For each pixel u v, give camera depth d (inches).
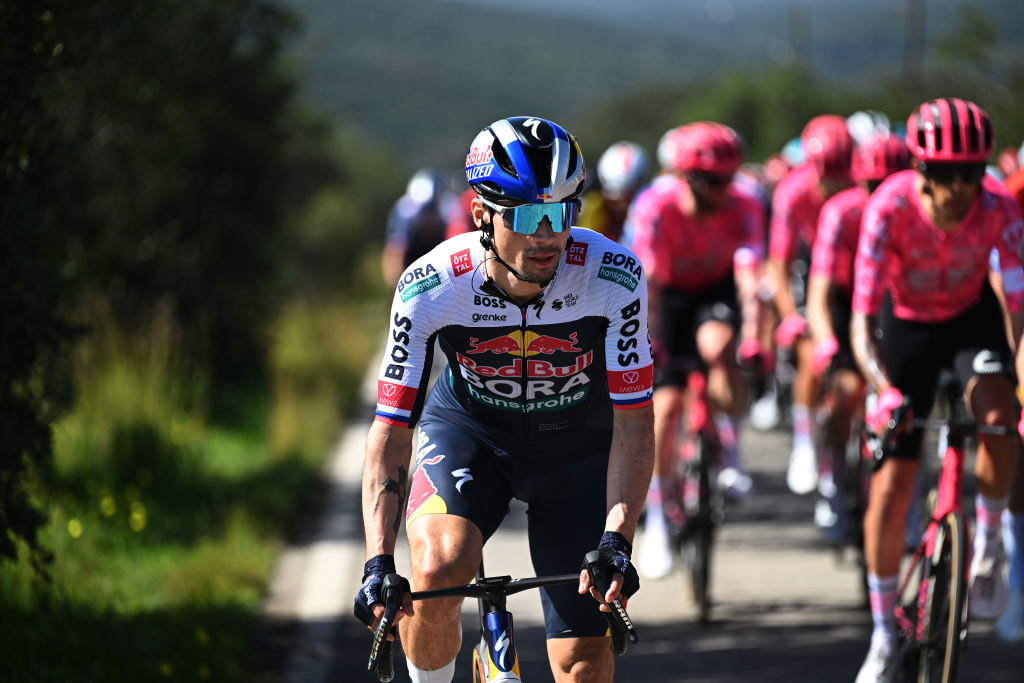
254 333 1477.6
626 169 961.5
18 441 564.7
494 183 378.6
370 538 384.5
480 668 373.1
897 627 569.9
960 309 607.5
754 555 874.1
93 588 691.4
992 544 560.1
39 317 566.9
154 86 1067.3
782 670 633.0
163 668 576.1
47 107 587.5
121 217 1243.2
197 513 903.1
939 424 545.6
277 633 695.1
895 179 582.6
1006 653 660.1
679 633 703.1
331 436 1311.5
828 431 818.2
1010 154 978.7
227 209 1346.0
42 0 526.6
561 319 414.6
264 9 1178.0
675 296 839.1
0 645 574.6
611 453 412.8
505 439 437.1
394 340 410.9
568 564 417.7
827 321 721.0
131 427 997.2
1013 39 1784.0
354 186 5398.6
